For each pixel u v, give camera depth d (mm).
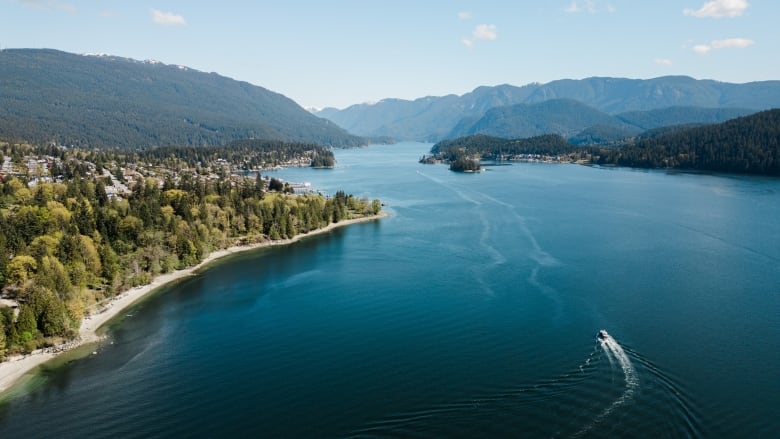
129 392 111500
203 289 178250
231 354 128375
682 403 99062
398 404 103500
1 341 123688
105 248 174625
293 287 177750
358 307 156875
